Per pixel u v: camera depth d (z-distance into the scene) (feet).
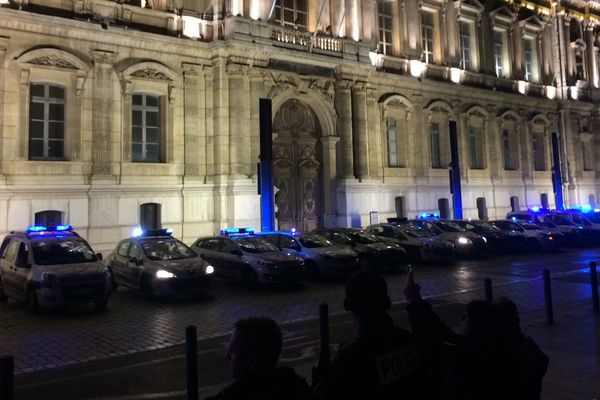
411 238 77.05
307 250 64.44
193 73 83.20
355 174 99.60
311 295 53.67
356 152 99.55
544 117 139.03
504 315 13.58
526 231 93.09
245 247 60.18
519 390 12.90
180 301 51.08
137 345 35.29
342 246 66.54
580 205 142.41
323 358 14.01
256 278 56.44
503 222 95.30
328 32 97.96
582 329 35.70
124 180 76.54
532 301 47.24
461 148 119.44
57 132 73.00
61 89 73.46
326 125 97.81
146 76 78.89
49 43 71.46
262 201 73.15
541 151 140.05
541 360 14.10
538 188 135.74
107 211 74.74
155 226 80.02
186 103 82.69
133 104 79.56
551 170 139.85
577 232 98.12
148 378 28.35
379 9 109.40
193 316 44.32
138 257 53.98
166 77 80.79
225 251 61.72
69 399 25.25
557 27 145.18
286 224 94.79
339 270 61.72
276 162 93.97
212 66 85.10
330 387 11.14
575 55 150.30
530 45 141.79
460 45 124.16
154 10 80.59
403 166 109.50
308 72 93.25
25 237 50.16
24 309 47.75
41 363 31.35
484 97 124.26
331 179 97.76
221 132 83.25
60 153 73.05
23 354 33.22
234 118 83.35
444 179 115.44
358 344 11.50
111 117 75.92
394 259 67.56
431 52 118.62
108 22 75.92
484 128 125.08
